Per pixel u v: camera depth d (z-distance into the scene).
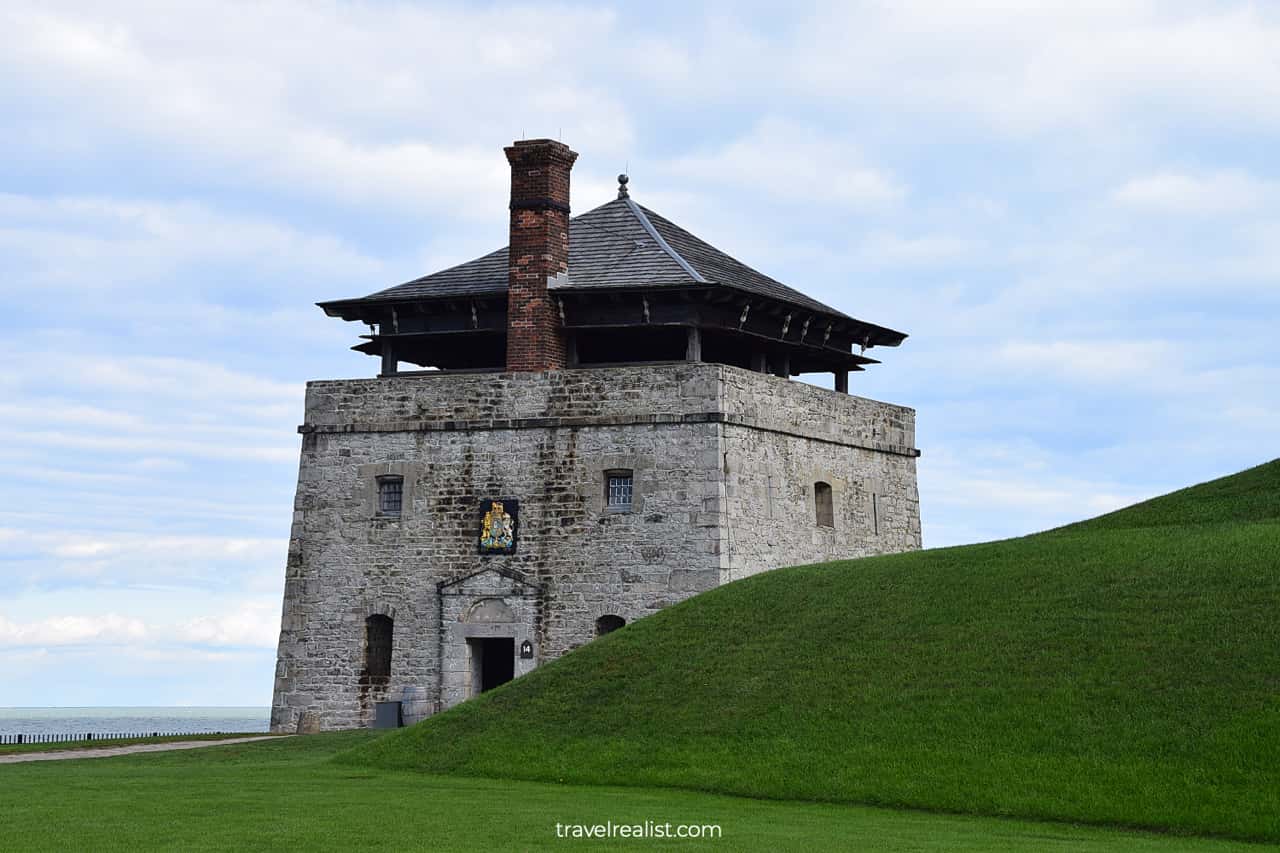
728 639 32.38
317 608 42.84
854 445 45.81
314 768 30.08
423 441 42.62
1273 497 36.78
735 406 40.97
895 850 19.47
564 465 41.34
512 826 21.33
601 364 44.19
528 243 42.59
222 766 31.16
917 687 27.91
